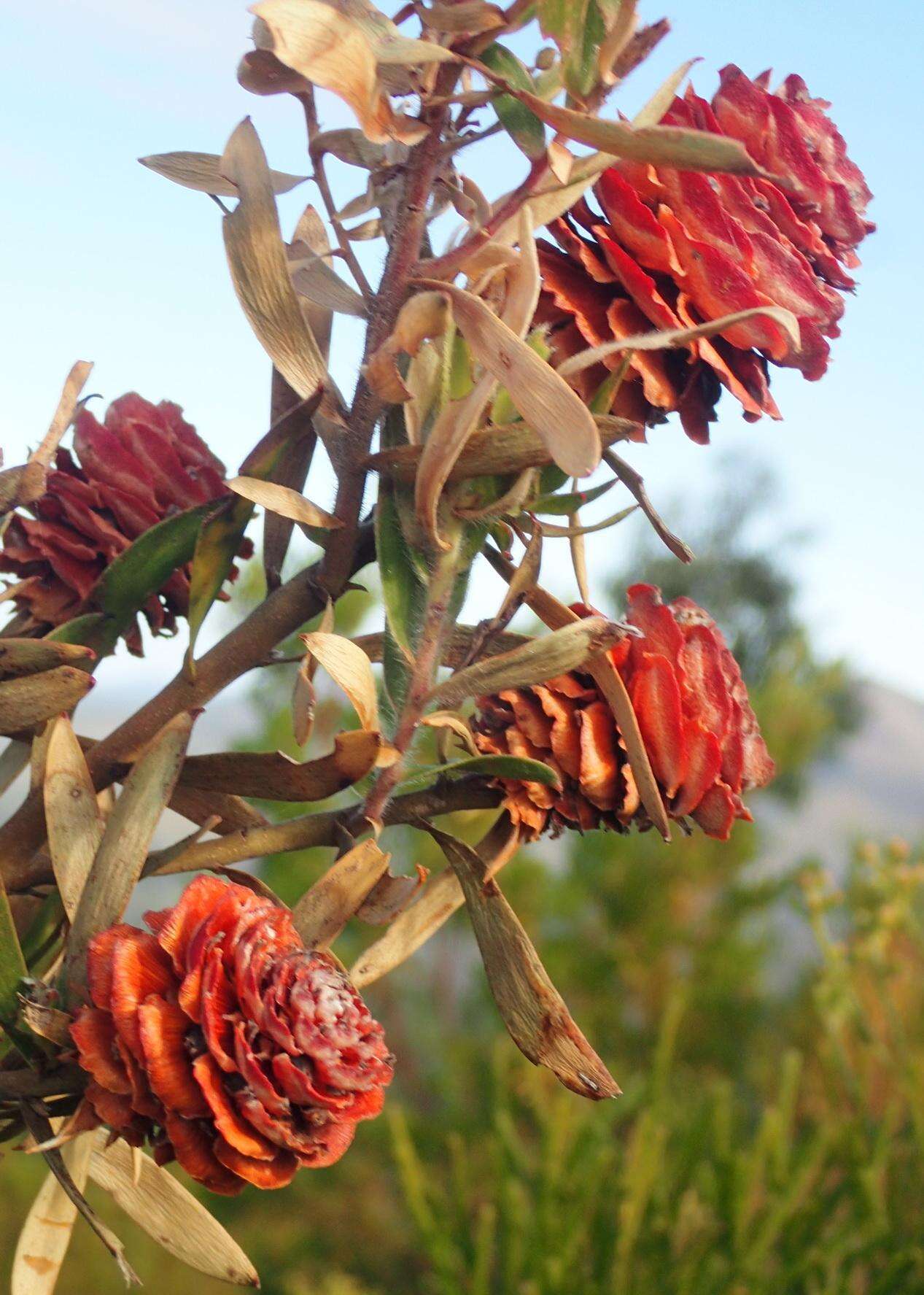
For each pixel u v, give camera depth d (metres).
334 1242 1.46
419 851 1.37
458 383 0.29
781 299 0.29
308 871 1.33
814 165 0.30
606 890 1.60
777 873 1.76
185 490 0.32
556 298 0.29
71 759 0.29
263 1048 0.26
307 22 0.27
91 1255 1.36
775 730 1.97
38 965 0.29
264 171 0.29
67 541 0.32
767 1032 1.57
